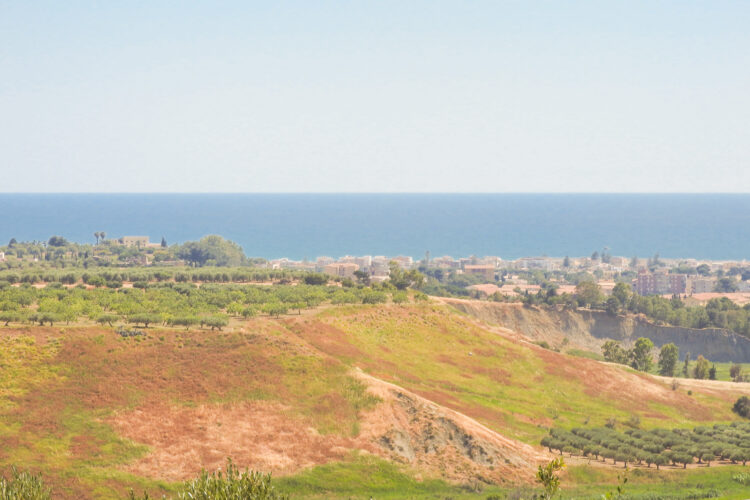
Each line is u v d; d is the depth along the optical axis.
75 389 82.50
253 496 39.66
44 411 77.81
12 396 79.44
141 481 69.25
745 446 102.69
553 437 99.50
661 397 131.38
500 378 124.38
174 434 77.62
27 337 91.19
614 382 133.75
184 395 84.75
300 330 122.06
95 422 77.31
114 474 69.62
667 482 84.06
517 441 93.25
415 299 171.00
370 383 92.25
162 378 87.38
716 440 106.88
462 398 109.50
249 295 153.38
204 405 83.38
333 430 82.50
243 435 79.25
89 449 72.75
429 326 142.75
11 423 75.06
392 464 78.88
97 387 83.38
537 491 74.88
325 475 74.81
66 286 175.75
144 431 77.19
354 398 88.38
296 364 94.06
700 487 81.31
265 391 87.50
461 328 145.50
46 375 84.38
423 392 104.88
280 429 81.19
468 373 123.69
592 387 129.12
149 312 124.50
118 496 66.44
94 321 112.69
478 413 103.00
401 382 107.81
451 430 85.88
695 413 126.62
